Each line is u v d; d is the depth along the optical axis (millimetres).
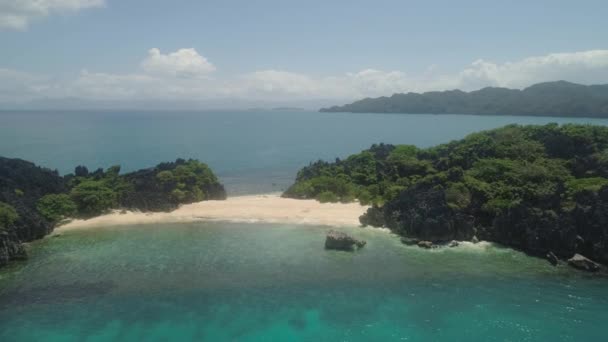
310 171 98375
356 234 61656
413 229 58938
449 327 38125
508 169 65625
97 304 41562
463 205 59781
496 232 57125
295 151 173250
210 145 187625
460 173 67438
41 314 39688
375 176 86125
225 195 88438
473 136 85625
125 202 73375
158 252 54656
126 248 56031
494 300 42562
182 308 41125
